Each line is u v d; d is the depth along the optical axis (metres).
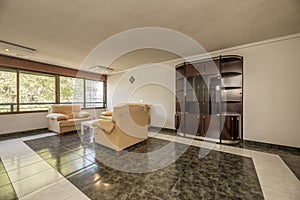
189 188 1.76
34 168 2.21
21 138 3.82
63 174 2.05
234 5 1.94
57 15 2.15
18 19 2.24
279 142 3.06
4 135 3.98
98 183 1.84
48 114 4.70
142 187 1.77
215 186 1.80
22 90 4.35
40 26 2.47
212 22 2.39
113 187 1.77
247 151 2.95
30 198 1.55
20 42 3.14
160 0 1.84
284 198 1.57
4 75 4.01
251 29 2.64
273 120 3.12
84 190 1.70
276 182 1.86
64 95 5.39
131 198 1.57
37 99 4.68
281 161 2.47
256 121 3.31
